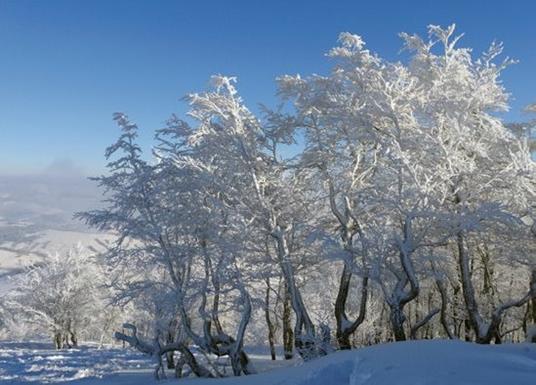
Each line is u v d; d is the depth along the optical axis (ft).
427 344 33.01
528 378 24.34
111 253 68.64
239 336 63.93
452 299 85.10
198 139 69.10
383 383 25.93
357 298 98.53
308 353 62.13
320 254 68.69
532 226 60.95
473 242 69.82
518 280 92.48
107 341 175.42
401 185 60.70
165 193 68.03
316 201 75.46
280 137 74.69
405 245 58.59
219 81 69.05
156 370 65.46
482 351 31.07
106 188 68.59
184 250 66.33
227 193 67.56
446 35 69.26
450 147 62.39
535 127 81.46
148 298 70.59
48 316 154.10
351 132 68.74
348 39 70.59
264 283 74.90
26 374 76.07
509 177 59.72
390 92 64.75
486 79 65.87
